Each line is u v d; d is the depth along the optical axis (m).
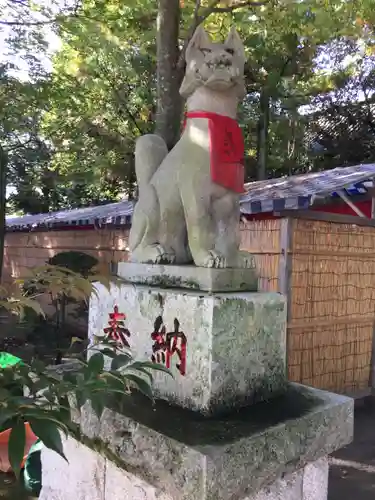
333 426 1.95
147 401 1.94
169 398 1.92
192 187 2.04
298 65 10.17
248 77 10.48
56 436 0.97
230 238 2.13
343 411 2.00
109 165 12.48
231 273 2.00
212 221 2.10
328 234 5.04
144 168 2.38
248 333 1.90
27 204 17.53
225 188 2.11
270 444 1.64
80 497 2.13
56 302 6.80
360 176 5.11
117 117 11.30
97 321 2.37
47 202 17.48
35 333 6.68
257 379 1.95
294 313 4.77
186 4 5.16
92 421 1.91
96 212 8.79
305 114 13.77
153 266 2.21
